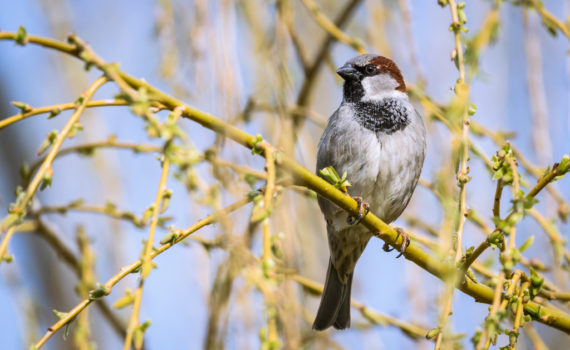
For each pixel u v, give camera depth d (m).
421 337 7.43
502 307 4.86
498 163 5.04
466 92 5.59
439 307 5.78
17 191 5.07
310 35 10.17
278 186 5.77
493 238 5.23
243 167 5.41
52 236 8.34
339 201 6.35
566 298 6.41
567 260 7.04
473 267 7.47
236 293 4.92
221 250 4.94
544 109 7.69
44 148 4.81
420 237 7.62
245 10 7.91
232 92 5.95
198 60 6.53
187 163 5.19
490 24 7.03
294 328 4.89
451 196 5.57
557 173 5.03
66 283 10.79
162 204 4.88
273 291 4.63
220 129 5.40
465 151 5.48
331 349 7.99
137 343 4.23
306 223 8.97
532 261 7.25
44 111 4.87
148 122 4.75
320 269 9.07
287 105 6.44
